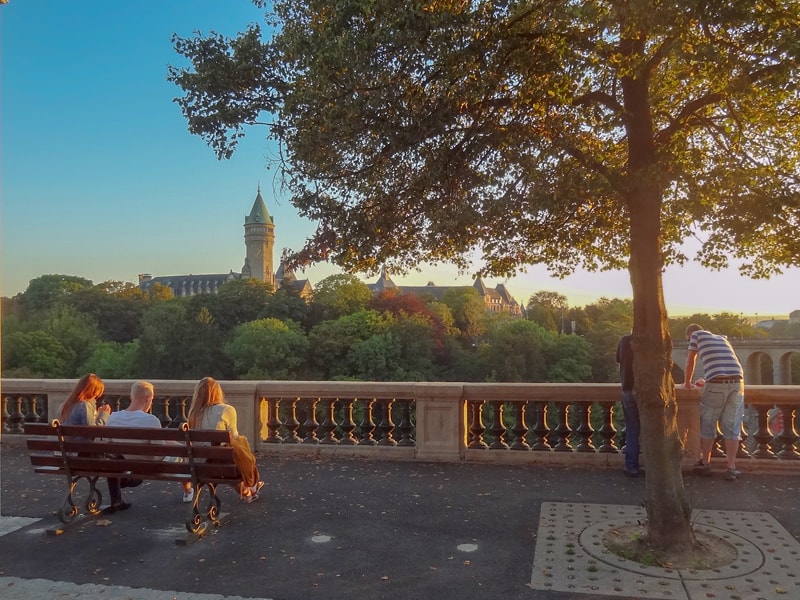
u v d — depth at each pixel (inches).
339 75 210.4
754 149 247.8
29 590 179.9
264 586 182.2
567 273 300.4
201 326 3292.3
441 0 208.8
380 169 234.2
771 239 254.8
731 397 288.7
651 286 205.5
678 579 179.8
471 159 223.8
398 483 294.4
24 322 3319.4
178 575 190.7
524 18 210.4
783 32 176.9
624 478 299.3
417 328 3277.6
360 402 370.6
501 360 3294.8
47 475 317.7
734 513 240.1
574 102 221.6
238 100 256.2
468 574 188.7
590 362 3440.0
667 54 202.1
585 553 201.5
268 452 361.4
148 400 264.2
